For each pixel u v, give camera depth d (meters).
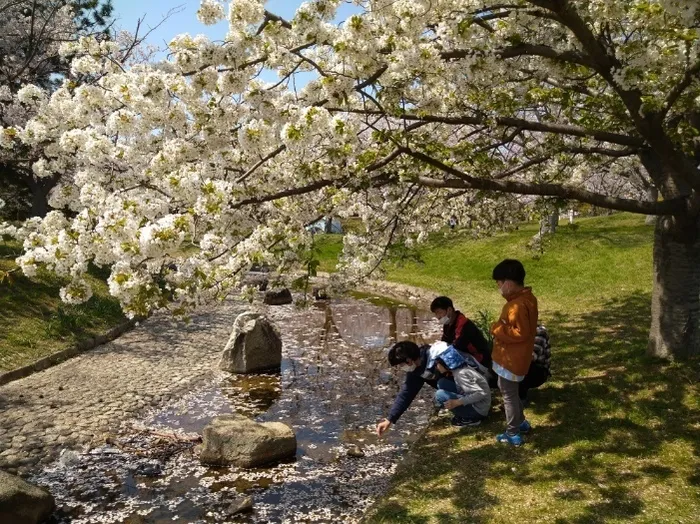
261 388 8.21
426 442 5.69
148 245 3.63
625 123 5.88
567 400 6.04
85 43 4.96
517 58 5.03
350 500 4.87
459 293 14.88
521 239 18.36
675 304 6.50
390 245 6.81
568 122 6.78
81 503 4.92
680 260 6.44
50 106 4.88
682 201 5.65
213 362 9.57
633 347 7.54
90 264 15.57
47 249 4.08
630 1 4.44
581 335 8.91
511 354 4.97
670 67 4.34
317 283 16.84
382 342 11.14
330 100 4.76
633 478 4.39
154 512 4.77
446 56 4.79
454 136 8.44
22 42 17.45
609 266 14.34
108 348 10.20
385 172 5.50
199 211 3.99
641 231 17.41
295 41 4.74
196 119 4.74
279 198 4.95
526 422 5.41
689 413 5.34
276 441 5.68
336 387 8.23
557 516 3.99
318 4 4.36
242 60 4.47
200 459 5.68
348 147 4.47
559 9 3.80
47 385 7.97
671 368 6.26
